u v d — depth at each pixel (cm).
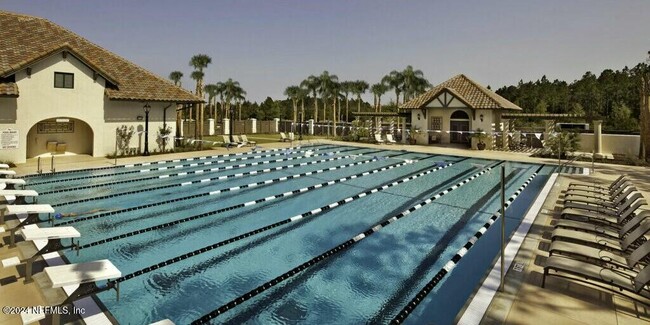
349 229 941
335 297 600
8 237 774
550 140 2264
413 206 1162
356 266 719
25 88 1750
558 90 8488
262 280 654
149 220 993
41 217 973
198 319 531
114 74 2183
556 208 1030
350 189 1409
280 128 4744
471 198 1265
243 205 1161
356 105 7050
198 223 977
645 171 1686
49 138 2014
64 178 1477
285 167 1877
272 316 544
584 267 555
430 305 569
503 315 490
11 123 1719
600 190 1238
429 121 2919
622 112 3612
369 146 2772
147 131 2116
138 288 618
